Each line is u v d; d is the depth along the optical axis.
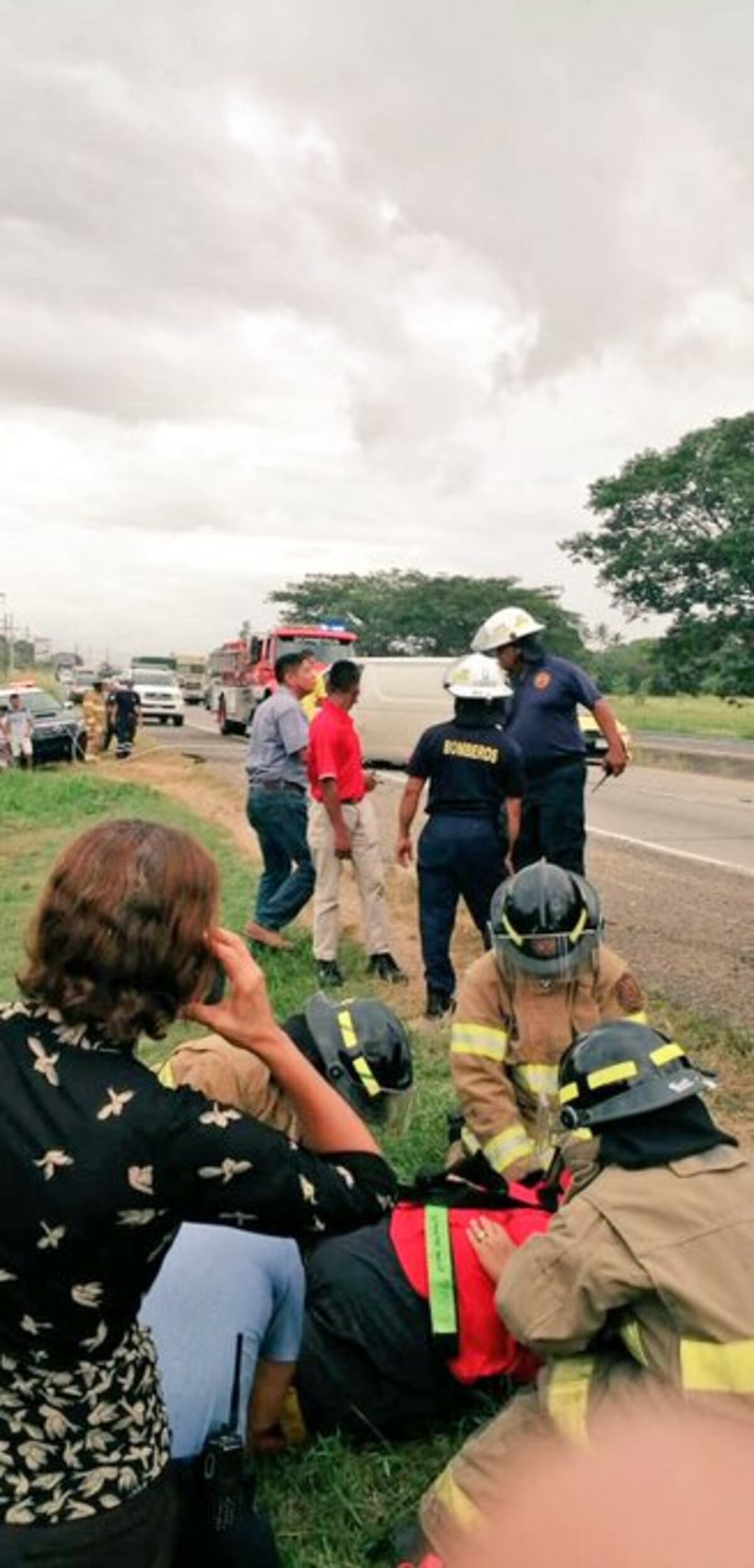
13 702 28.06
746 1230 2.51
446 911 6.85
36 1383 1.86
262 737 8.45
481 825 6.73
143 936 1.89
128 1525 1.88
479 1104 4.00
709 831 15.25
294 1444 3.30
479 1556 2.57
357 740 7.74
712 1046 6.29
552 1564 2.46
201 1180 1.89
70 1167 1.82
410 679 24.83
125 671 54.19
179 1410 2.67
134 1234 1.86
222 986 2.43
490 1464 2.70
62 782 20.95
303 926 9.62
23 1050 1.91
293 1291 3.06
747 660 56.97
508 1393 3.25
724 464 57.59
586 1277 2.54
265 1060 2.13
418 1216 3.38
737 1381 2.41
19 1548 1.83
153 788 21.02
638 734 39.47
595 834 14.84
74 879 1.92
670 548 57.97
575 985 4.03
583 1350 2.65
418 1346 3.23
